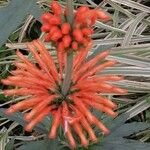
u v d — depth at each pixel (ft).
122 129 1.39
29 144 1.22
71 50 1.03
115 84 1.97
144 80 2.11
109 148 1.32
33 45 1.21
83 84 1.15
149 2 2.48
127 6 2.46
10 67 2.14
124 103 2.04
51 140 1.22
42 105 1.11
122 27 2.27
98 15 1.01
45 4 2.30
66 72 1.12
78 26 0.99
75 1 2.39
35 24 2.35
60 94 1.17
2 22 1.20
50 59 1.20
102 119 1.40
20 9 1.21
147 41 2.25
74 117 1.11
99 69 1.19
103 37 2.30
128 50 2.07
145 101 1.98
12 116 1.33
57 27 1.01
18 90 1.14
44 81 1.16
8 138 1.89
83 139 1.10
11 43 2.14
